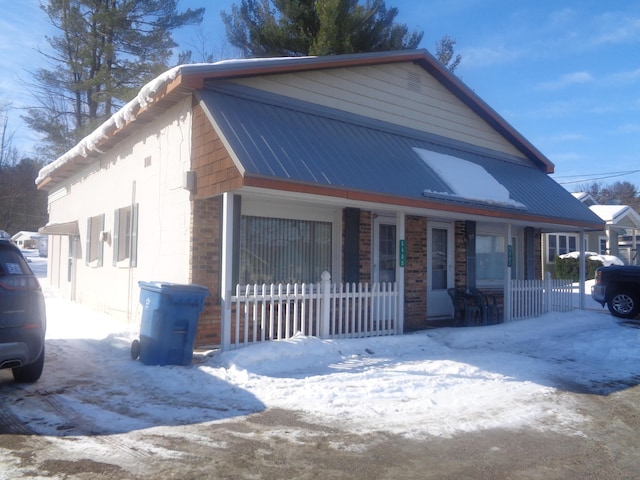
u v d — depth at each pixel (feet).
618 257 101.04
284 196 32.17
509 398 24.89
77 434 18.51
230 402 22.48
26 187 166.50
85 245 51.03
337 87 38.93
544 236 95.81
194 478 15.48
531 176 50.88
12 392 23.00
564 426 21.40
